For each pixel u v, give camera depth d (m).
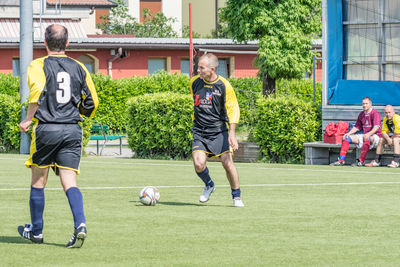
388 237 10.23
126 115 28.69
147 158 28.23
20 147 29.27
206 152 13.41
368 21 26.23
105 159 26.73
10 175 19.83
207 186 13.97
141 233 10.49
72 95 9.19
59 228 10.89
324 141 25.42
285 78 39.00
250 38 37.59
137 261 8.51
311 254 8.97
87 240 9.91
